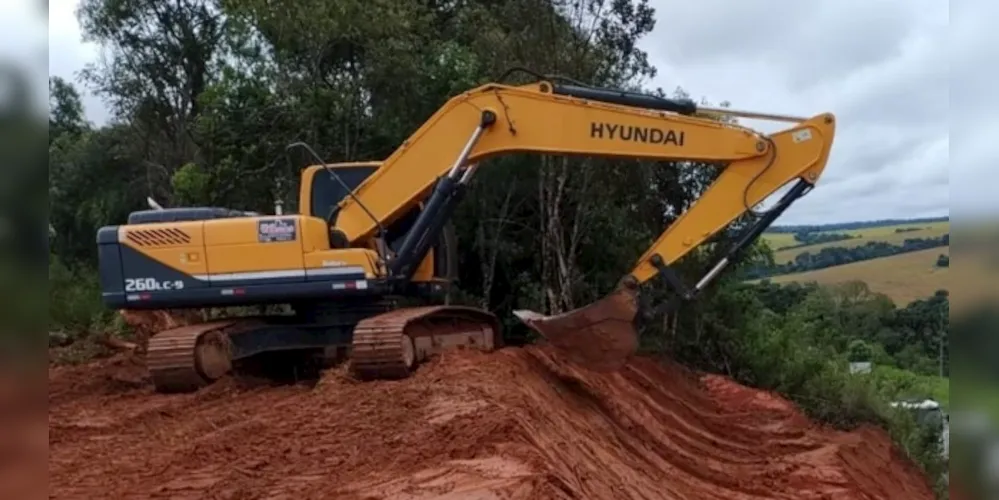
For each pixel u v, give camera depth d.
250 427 10.20
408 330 12.66
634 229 21.55
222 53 30.08
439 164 13.77
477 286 21.45
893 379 26.06
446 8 25.81
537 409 11.07
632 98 13.47
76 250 31.77
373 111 22.28
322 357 14.76
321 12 21.27
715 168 21.50
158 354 13.04
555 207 20.44
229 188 22.69
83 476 8.63
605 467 11.16
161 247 13.34
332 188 14.80
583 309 13.00
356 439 9.31
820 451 17.39
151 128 32.66
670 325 22.19
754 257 23.81
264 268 13.19
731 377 22.75
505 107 13.59
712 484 14.16
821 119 12.93
